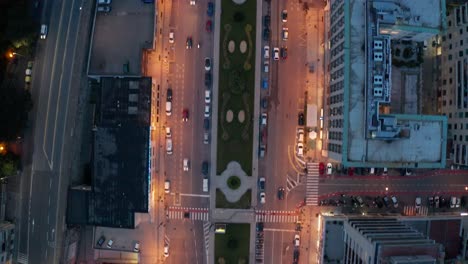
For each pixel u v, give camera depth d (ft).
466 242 306.76
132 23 320.09
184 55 335.88
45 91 321.93
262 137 334.24
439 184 340.59
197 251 337.11
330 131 317.22
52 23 322.75
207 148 337.52
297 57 335.88
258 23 329.31
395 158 282.15
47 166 321.73
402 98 319.47
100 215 318.65
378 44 271.90
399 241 260.01
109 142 314.96
